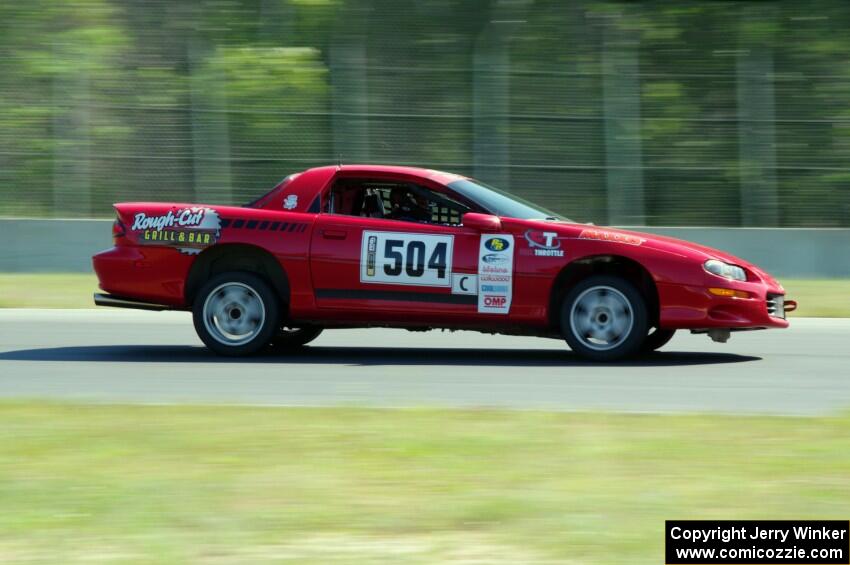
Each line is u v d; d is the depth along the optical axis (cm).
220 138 4338
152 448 1254
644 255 2025
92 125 4338
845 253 4038
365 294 2094
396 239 2083
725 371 1997
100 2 4409
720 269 2025
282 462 1184
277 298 2148
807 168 4303
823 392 1755
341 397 1686
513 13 4369
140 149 4344
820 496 1038
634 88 4344
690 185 4306
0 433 1339
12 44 4347
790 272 4038
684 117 4331
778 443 1276
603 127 4319
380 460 1192
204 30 4434
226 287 2155
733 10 4378
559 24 4394
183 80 4391
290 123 4338
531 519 965
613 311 2045
